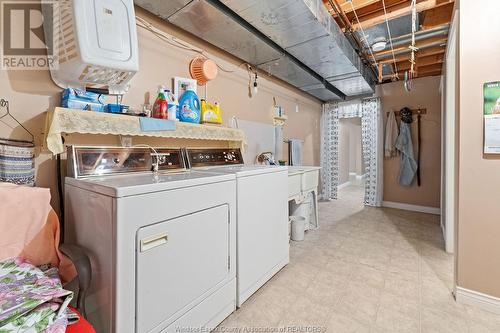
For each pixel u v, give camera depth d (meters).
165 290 1.14
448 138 2.54
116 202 0.97
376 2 2.36
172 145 1.98
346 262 2.26
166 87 1.99
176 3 1.68
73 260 1.03
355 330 1.40
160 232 1.11
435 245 2.67
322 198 5.04
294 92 3.98
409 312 1.55
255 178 1.73
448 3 2.27
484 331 1.38
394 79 4.32
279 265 2.04
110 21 1.27
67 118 1.28
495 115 1.50
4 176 1.17
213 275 1.39
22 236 1.04
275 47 2.46
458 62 1.64
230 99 2.64
